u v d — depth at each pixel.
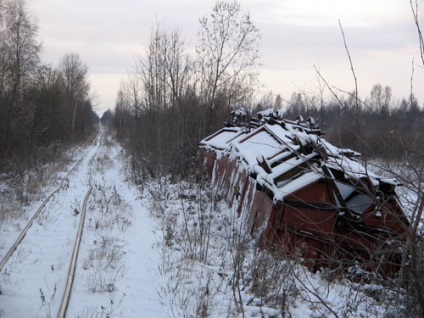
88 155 44.72
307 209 9.45
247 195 12.46
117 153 46.94
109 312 7.16
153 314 7.26
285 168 10.09
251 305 7.43
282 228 9.48
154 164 23.64
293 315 7.19
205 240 11.22
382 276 8.57
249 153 13.88
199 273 9.10
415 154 4.55
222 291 8.14
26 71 37.84
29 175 21.77
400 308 6.56
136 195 18.97
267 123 16.09
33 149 30.22
